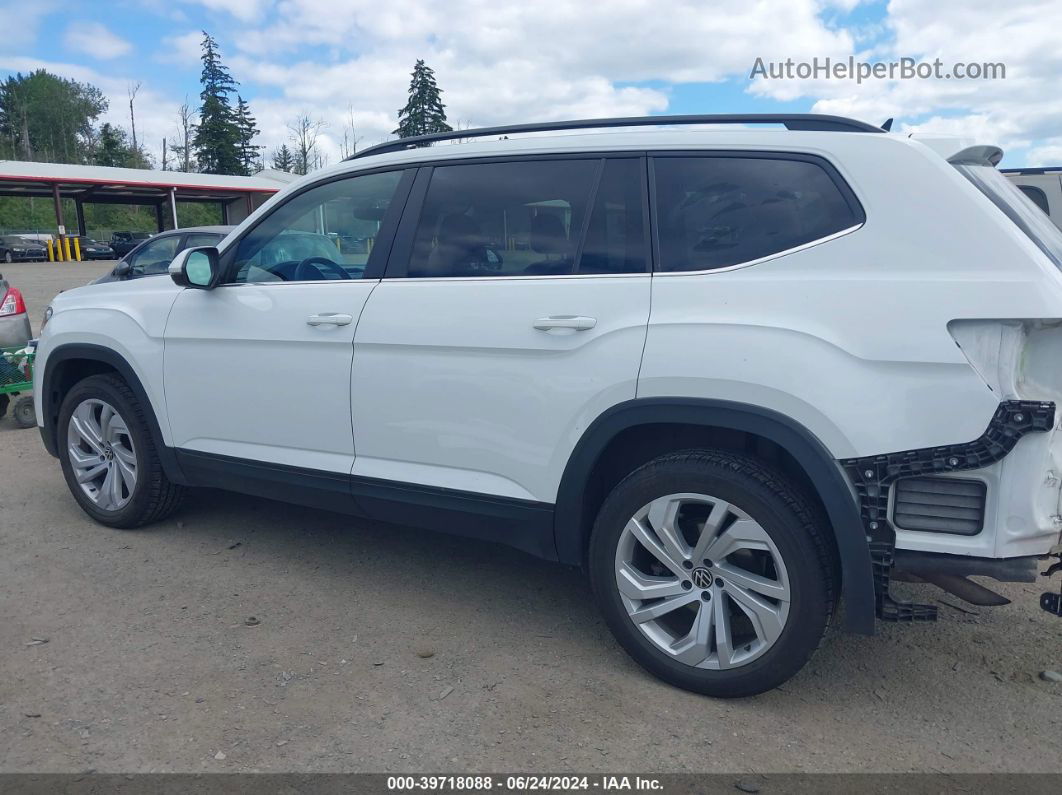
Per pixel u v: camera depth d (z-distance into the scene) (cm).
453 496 350
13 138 9619
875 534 274
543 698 308
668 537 304
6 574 415
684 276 305
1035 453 257
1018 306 254
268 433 402
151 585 404
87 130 9988
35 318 1662
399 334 354
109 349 453
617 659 338
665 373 296
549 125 346
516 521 339
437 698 307
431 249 363
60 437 486
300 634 356
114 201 5141
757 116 314
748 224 302
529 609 383
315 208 403
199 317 420
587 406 314
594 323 313
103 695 306
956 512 266
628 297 310
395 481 364
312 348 381
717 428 317
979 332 260
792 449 279
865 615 278
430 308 350
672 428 322
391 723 291
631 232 320
